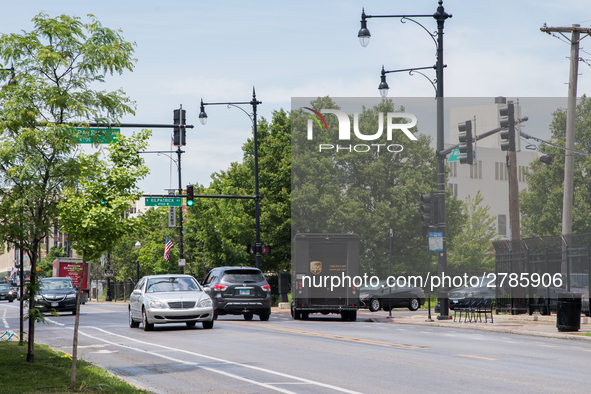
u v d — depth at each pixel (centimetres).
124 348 2298
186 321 3062
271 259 7238
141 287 3244
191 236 8000
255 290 3744
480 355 2053
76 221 1487
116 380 1514
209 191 7712
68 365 1769
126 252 9238
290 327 3244
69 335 2898
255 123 5603
